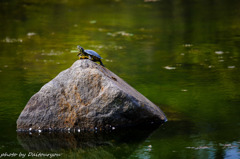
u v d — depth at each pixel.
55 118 14.73
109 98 14.20
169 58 28.44
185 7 51.34
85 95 14.53
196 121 15.36
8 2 54.28
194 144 12.92
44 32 37.59
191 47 31.56
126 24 41.34
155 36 36.06
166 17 44.94
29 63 27.25
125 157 12.18
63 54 29.80
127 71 25.11
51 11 48.94
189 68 25.55
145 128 14.82
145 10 49.66
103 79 14.45
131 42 33.91
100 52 30.33
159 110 16.09
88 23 41.84
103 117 14.48
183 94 19.53
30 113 14.81
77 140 13.91
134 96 14.80
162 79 22.98
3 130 14.90
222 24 40.00
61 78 15.02
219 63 26.48
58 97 14.73
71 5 53.41
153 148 12.75
